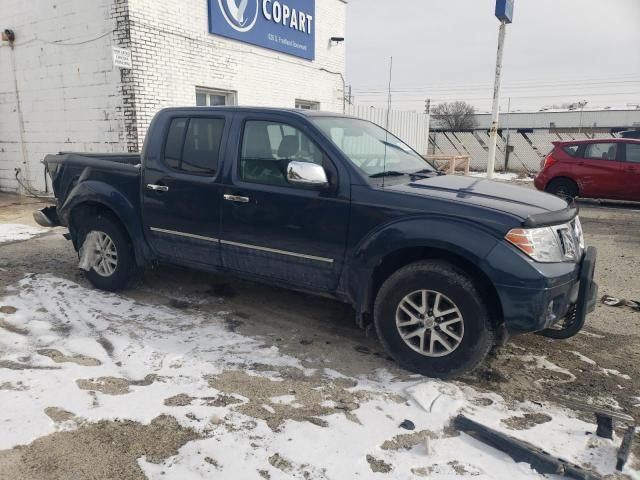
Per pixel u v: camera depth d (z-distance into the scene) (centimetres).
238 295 502
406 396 320
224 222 412
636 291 550
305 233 374
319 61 1519
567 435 282
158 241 461
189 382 330
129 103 970
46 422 280
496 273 308
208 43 1115
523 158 2356
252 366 355
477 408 308
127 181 473
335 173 363
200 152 430
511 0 1180
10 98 1163
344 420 292
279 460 255
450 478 245
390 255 354
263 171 396
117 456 257
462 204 329
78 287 512
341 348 390
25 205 1067
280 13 1320
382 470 250
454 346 332
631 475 251
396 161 421
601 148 1130
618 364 373
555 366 367
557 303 317
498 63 1224
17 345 378
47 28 1051
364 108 1772
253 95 1273
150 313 448
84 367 346
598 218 1003
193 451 261
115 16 945
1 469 245
